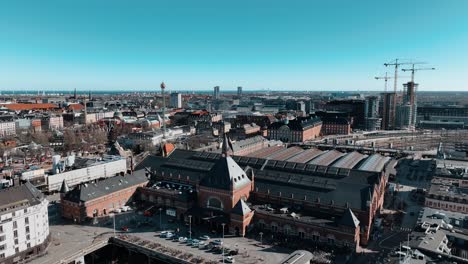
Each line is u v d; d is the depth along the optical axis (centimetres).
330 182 15112
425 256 10094
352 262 11838
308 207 14675
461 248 11525
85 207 15425
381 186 16262
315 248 12650
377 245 13188
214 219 14450
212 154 19388
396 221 15512
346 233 12538
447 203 16138
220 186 14825
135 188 17900
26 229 12244
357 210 13475
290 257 10788
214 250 12662
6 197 12175
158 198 17250
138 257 13462
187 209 15512
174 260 12125
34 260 12169
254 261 11862
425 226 12638
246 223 13962
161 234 14000
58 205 17625
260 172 16850
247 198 15662
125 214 16262
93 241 13538
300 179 15775
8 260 11731
